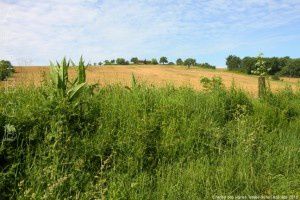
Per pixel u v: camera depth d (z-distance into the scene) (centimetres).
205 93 1017
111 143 612
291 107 1110
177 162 655
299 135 923
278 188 620
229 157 704
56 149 550
